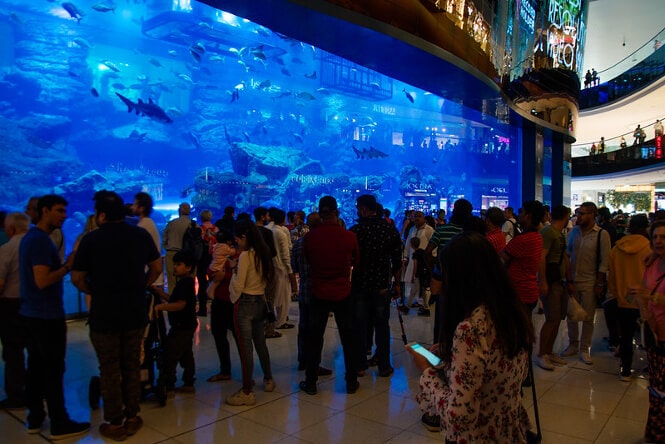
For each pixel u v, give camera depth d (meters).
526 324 1.77
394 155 48.53
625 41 30.47
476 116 16.48
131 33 35.06
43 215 3.61
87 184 26.89
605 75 30.31
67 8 26.59
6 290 4.12
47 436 3.66
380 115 47.31
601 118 27.88
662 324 3.43
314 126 47.81
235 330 4.41
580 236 5.95
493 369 1.71
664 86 20.88
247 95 43.28
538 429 2.42
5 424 3.90
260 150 33.16
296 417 4.05
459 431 1.71
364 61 9.27
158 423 3.90
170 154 38.34
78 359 5.58
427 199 35.50
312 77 36.34
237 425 3.87
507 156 21.30
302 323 5.36
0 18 30.12
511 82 13.71
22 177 28.08
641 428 3.89
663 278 3.45
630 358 5.10
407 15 8.16
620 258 5.07
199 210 28.89
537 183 16.73
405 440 3.62
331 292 4.53
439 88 11.55
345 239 4.57
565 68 17.92
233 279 4.35
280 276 7.25
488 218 5.04
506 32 13.12
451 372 1.72
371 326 5.88
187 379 4.64
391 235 5.09
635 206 31.23
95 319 3.49
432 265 5.23
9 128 29.11
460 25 9.98
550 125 16.94
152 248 3.82
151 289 4.46
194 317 4.45
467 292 1.76
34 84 31.75
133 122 35.97
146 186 32.50
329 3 6.77
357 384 4.70
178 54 37.84
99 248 3.47
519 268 4.77
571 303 5.38
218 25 33.28
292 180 33.28
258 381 4.98
